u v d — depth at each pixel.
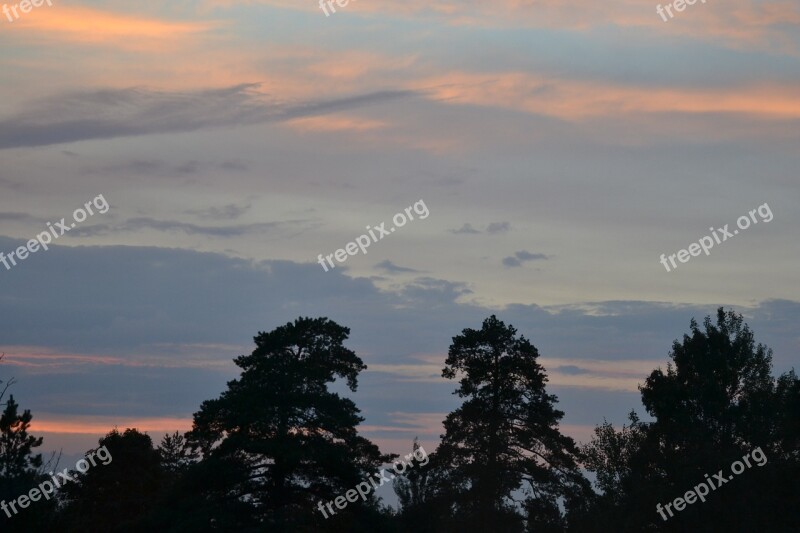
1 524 55.47
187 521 56.25
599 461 76.06
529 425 78.75
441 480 77.31
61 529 59.41
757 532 64.75
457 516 75.94
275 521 56.06
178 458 93.31
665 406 79.19
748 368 81.88
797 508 65.56
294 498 60.94
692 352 82.69
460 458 78.06
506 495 77.19
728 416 78.56
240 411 60.34
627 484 71.44
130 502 76.69
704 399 79.19
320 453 58.69
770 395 79.12
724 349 81.88
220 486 59.94
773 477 67.12
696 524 66.00
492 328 82.06
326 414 61.62
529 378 79.94
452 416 79.62
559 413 79.19
